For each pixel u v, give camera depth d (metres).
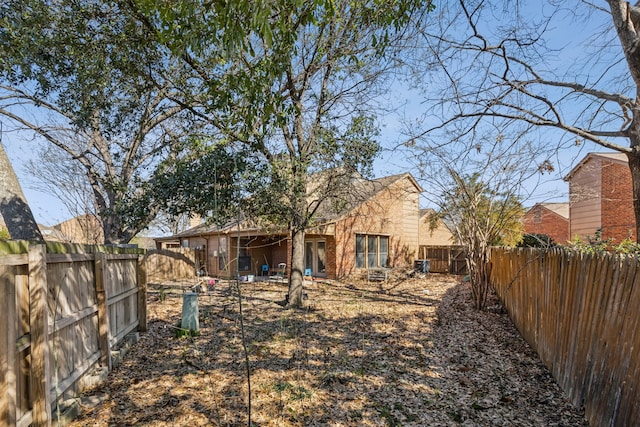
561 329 4.22
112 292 5.12
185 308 6.60
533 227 19.02
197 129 7.66
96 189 9.54
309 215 9.38
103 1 5.62
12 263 2.63
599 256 3.26
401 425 3.50
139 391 4.16
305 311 8.77
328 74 8.37
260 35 3.10
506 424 3.46
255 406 3.84
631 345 2.63
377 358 5.36
